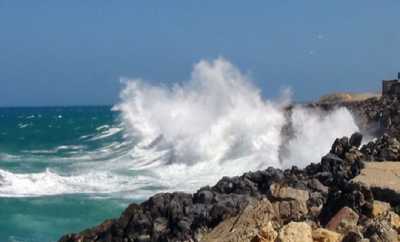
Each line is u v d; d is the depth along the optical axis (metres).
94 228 25.56
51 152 73.31
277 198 21.41
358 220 19.20
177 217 23.64
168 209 24.19
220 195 24.80
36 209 38.31
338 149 26.91
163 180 46.22
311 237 17.45
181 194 25.14
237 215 21.80
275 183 23.91
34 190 44.19
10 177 46.62
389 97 62.38
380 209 19.84
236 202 23.69
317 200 21.69
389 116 52.03
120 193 41.56
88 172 51.72
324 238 17.55
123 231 24.45
